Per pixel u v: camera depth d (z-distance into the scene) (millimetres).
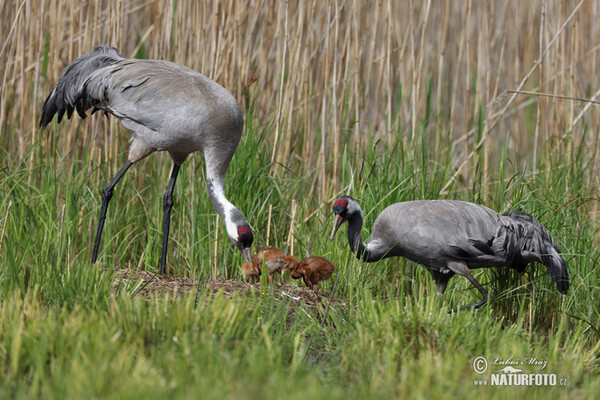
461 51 13555
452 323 7527
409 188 10984
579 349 7699
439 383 6172
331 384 6164
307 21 13023
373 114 14281
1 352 6410
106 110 10719
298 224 11414
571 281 9688
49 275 8219
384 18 13523
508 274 9695
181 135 10266
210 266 10695
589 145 13344
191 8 12531
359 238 9570
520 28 17531
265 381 6035
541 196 11148
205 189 11188
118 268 10547
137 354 6574
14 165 11773
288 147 12148
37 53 12305
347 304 9469
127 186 11875
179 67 10672
